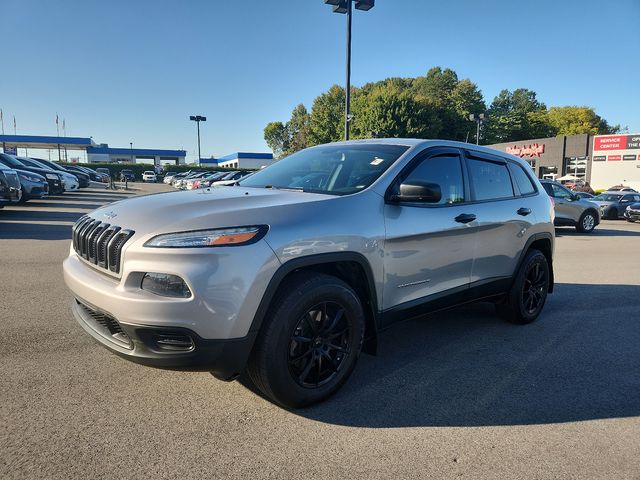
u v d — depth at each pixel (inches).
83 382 125.8
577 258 376.8
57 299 199.0
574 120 3521.2
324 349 118.0
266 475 91.2
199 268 98.1
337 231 116.3
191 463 93.9
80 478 87.7
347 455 98.9
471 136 2524.6
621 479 94.3
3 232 398.0
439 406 121.6
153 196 132.3
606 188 1662.2
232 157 3376.0
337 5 640.4
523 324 191.6
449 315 202.2
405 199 127.7
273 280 105.1
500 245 171.0
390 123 1883.6
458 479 92.6
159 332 98.6
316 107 2701.8
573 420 117.0
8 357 139.7
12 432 101.6
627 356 160.7
